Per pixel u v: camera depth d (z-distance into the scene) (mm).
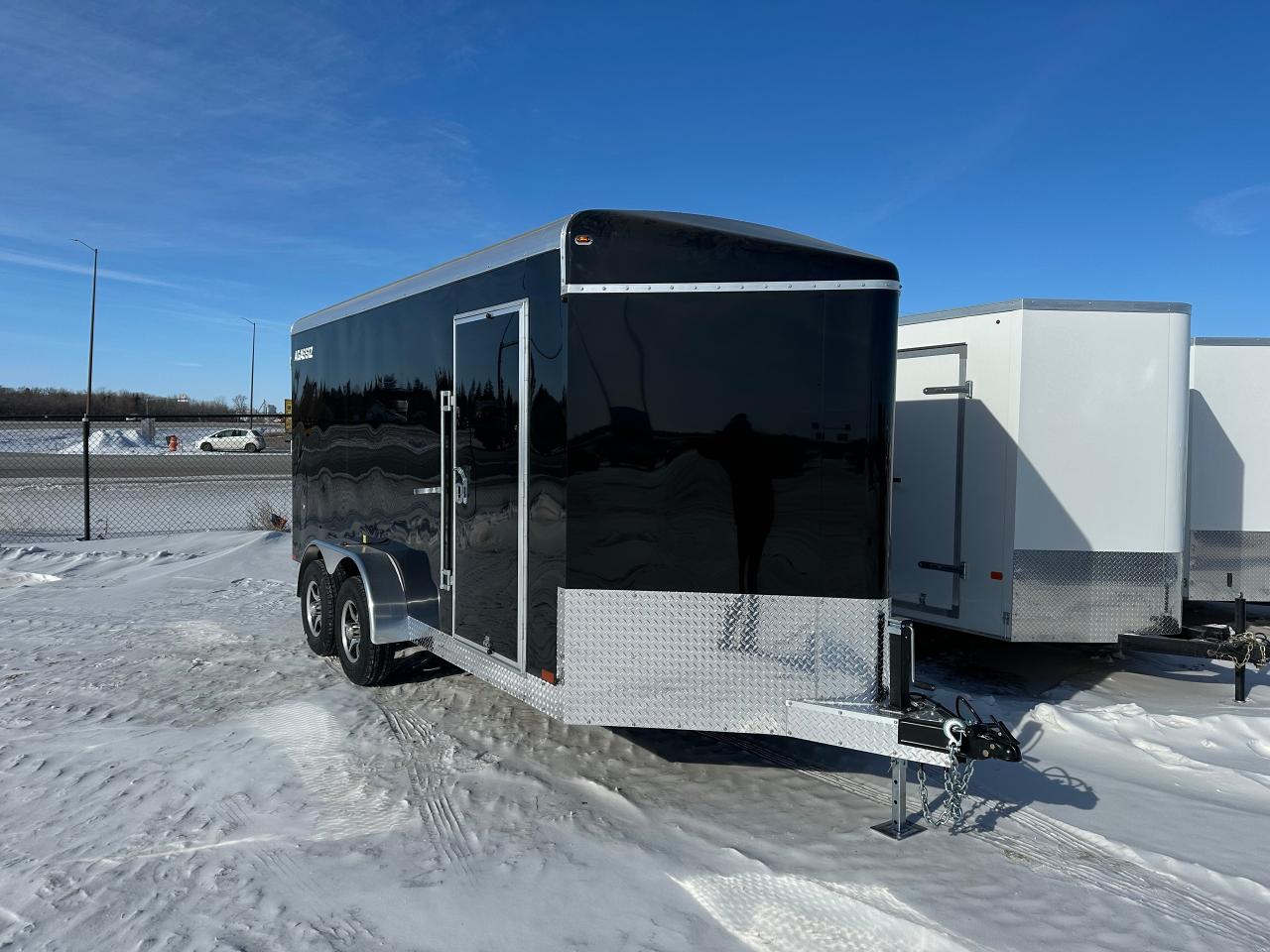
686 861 3455
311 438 7102
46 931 2975
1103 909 3119
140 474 22234
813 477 3611
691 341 3682
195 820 3848
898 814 3689
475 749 4691
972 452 6043
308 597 6895
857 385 3580
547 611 3924
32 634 7414
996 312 5891
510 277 4195
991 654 7020
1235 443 7137
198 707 5469
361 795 4094
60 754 4637
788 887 3256
